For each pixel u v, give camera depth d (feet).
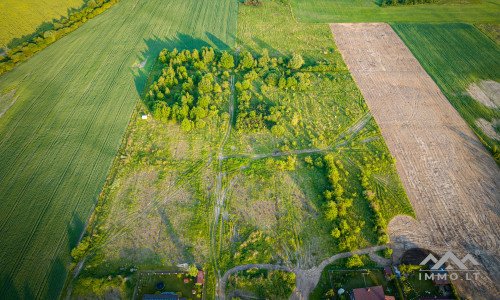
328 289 140.05
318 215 166.50
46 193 169.27
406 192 177.47
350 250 153.28
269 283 140.87
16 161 183.52
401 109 228.63
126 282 139.95
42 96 228.22
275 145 201.98
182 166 188.14
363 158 194.59
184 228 159.74
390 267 145.18
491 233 159.63
